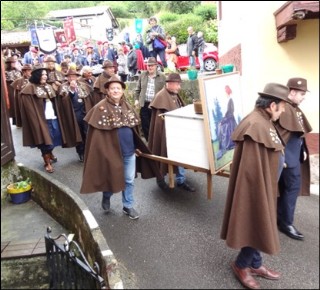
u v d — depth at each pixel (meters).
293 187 3.67
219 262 3.44
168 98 4.95
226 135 4.11
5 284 3.03
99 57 6.98
